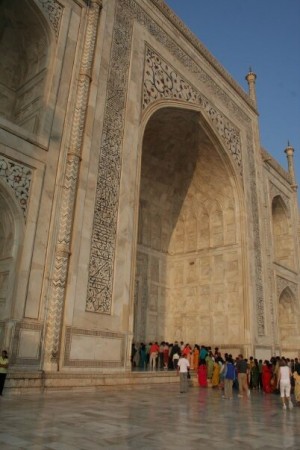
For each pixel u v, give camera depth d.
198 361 19.70
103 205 14.11
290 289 28.30
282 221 31.92
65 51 14.13
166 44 19.95
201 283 24.42
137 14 18.45
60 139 13.12
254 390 18.02
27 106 13.77
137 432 6.45
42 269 11.62
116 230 14.42
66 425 6.64
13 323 10.50
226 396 13.12
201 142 23.00
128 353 13.72
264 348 22.09
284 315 29.16
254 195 25.33
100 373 12.46
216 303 23.34
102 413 8.06
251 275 22.88
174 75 20.00
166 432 6.62
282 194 31.19
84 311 12.53
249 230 23.80
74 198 12.88
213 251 24.50
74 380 11.47
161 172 24.72
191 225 26.28
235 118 25.03
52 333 11.25
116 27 16.86
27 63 14.60
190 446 5.71
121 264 14.28
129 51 17.33
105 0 16.58
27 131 12.20
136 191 15.74
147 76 18.14
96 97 14.80
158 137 22.02
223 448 5.71
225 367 13.45
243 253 23.02
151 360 20.09
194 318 24.03
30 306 11.08
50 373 10.86
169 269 25.98
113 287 13.77
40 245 11.72
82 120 13.69
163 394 12.67
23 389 10.16
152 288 24.27
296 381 12.41
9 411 7.68
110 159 14.86
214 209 25.25
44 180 12.29
